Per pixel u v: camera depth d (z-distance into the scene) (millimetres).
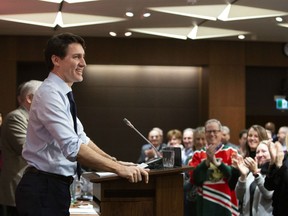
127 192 3080
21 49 12680
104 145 13500
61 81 2734
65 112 2656
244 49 13164
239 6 9555
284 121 13688
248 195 5492
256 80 13672
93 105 13492
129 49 13023
